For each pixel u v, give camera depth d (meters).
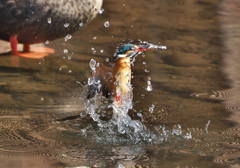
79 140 8.45
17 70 12.10
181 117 9.48
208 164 7.55
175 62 12.70
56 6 12.62
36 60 12.77
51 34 13.09
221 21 16.02
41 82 11.42
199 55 13.23
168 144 8.31
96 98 10.31
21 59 12.84
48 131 8.81
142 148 8.18
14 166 7.38
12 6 12.61
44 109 9.88
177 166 7.49
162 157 7.81
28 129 8.88
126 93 9.01
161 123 9.17
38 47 13.70
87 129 8.91
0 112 9.62
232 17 16.42
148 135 8.66
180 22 15.78
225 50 13.62
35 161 7.59
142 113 9.61
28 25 12.78
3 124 9.05
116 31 14.85
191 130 8.88
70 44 13.91
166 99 10.40
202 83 11.38
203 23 15.80
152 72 11.98
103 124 9.09
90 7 13.02
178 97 10.52
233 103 10.22
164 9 16.95
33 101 10.28
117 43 13.95
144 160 7.71
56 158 7.73
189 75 11.87
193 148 8.16
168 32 14.88
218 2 17.80
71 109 9.89
